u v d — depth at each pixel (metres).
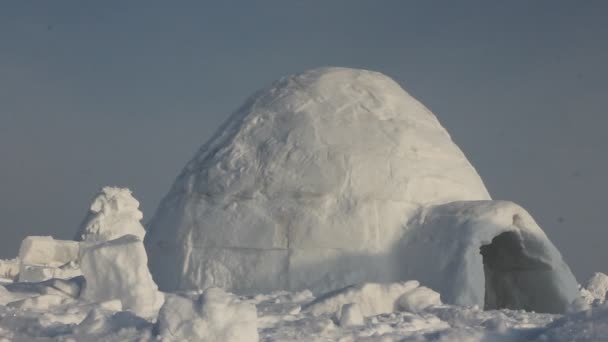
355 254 21.27
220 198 23.05
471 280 20.20
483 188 24.50
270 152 23.28
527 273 23.59
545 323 14.01
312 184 22.30
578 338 10.68
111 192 33.97
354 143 22.98
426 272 20.97
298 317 13.43
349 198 21.97
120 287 14.27
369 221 21.66
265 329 11.83
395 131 23.64
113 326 11.00
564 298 22.70
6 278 29.19
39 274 28.09
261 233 21.97
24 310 12.52
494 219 21.48
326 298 15.93
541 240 22.64
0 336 10.66
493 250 24.20
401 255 21.61
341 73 25.73
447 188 23.12
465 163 24.61
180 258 22.78
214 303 10.16
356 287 16.23
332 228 21.58
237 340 10.05
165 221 23.98
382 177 22.41
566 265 23.22
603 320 11.00
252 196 22.64
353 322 12.59
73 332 10.84
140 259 14.33
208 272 22.12
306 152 22.92
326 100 24.39
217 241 22.39
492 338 11.46
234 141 24.20
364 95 24.67
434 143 24.09
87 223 33.47
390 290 16.58
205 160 24.45
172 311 10.23
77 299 14.63
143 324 11.05
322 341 11.07
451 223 21.48
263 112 24.69
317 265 21.28
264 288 21.38
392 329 12.56
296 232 21.70
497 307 24.62
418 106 25.70
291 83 25.66
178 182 24.89
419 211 22.23
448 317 14.52
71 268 28.86
